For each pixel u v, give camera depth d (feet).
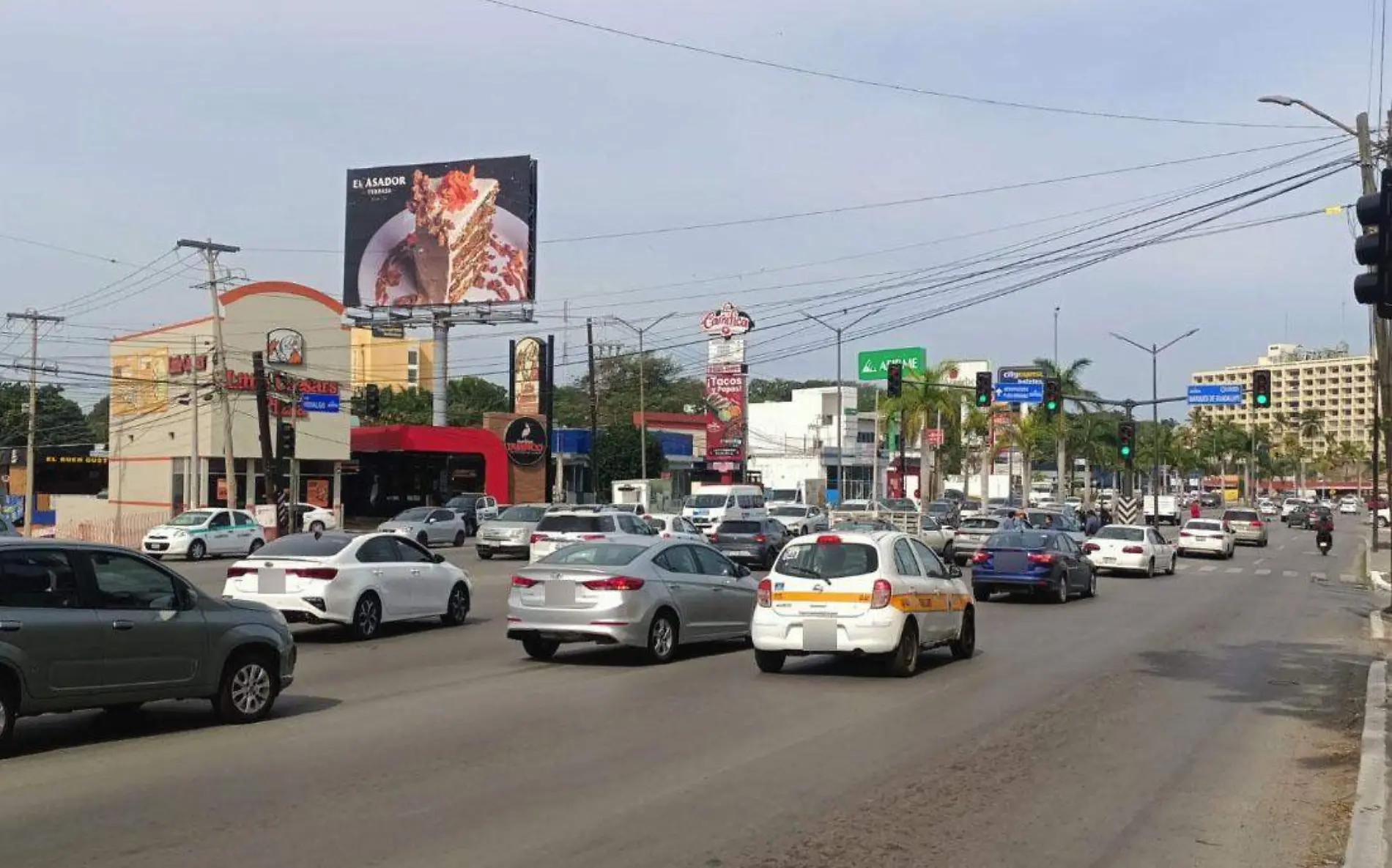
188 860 22.67
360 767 30.96
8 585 31.60
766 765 31.50
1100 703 42.34
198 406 174.40
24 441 254.68
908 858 23.54
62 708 32.14
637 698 42.42
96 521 189.88
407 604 63.67
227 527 134.00
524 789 28.63
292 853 23.21
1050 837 25.26
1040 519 153.89
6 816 25.79
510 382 225.97
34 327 182.39
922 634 48.96
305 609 58.39
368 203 216.74
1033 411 265.95
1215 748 34.96
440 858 22.97
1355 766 32.65
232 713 36.73
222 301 181.78
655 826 25.39
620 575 50.93
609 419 336.08
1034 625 69.77
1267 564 139.54
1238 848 24.79
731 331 241.76
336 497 199.52
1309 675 50.39
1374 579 110.11
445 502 226.99
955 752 33.55
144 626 33.94
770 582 48.34
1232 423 497.87
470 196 211.41
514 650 56.70
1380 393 114.32
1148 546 113.80
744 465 239.50
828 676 48.06
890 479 302.25
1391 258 35.12
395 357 384.27
